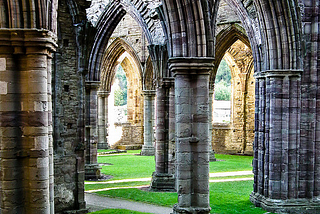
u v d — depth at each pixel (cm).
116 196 1727
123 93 6275
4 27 827
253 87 3338
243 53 3297
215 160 3003
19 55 851
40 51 850
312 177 1497
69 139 1358
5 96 848
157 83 1961
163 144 1928
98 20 2102
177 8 1165
